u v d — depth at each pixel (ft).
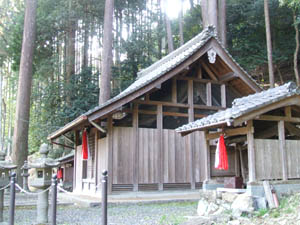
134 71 74.28
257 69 75.10
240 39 73.67
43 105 77.00
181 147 39.99
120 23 82.17
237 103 25.52
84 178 44.60
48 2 67.46
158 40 84.28
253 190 22.04
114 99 34.32
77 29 74.79
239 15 72.38
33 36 55.83
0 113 118.62
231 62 41.16
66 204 34.47
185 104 41.60
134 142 37.37
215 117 24.25
